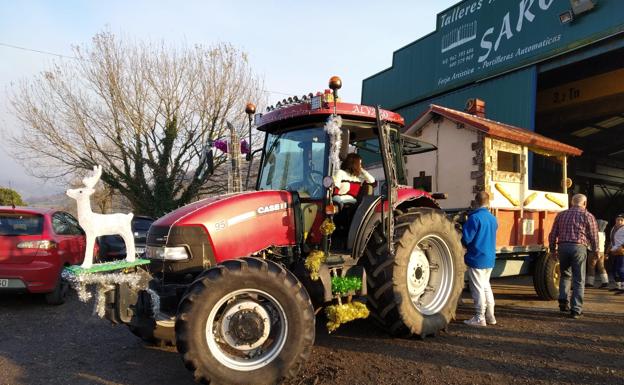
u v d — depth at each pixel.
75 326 5.68
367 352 4.50
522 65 11.17
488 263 5.43
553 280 7.00
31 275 6.51
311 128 4.75
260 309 3.68
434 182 7.05
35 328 5.60
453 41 13.28
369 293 4.65
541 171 11.20
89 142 16.36
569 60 10.31
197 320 3.41
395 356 4.38
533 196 7.05
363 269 4.47
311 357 4.36
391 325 4.68
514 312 6.26
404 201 5.15
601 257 9.03
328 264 4.25
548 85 13.03
